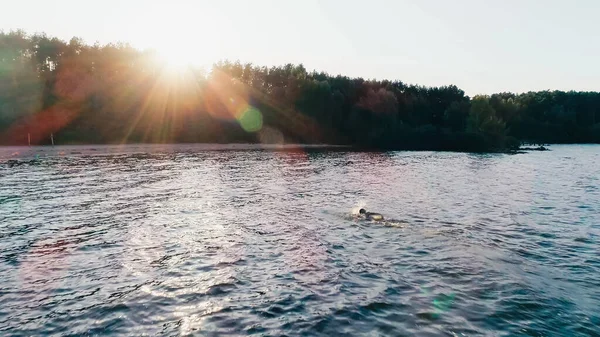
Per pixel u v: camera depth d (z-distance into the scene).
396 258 15.70
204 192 30.19
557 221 22.44
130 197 27.52
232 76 127.88
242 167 49.41
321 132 115.62
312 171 46.19
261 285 12.82
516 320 10.91
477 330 10.34
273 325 10.32
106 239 17.50
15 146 76.94
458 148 94.94
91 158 57.03
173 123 101.81
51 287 12.49
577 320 11.02
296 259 15.34
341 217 22.59
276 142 111.75
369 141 104.75
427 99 141.75
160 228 19.47
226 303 11.51
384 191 32.06
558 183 38.16
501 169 51.22
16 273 13.58
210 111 108.88
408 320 10.76
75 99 92.50
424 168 51.53
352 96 124.25
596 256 16.48
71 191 29.47
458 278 13.73
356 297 12.08
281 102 114.38
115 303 11.42
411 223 21.48
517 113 136.88
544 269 14.89
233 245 16.94
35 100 87.12
